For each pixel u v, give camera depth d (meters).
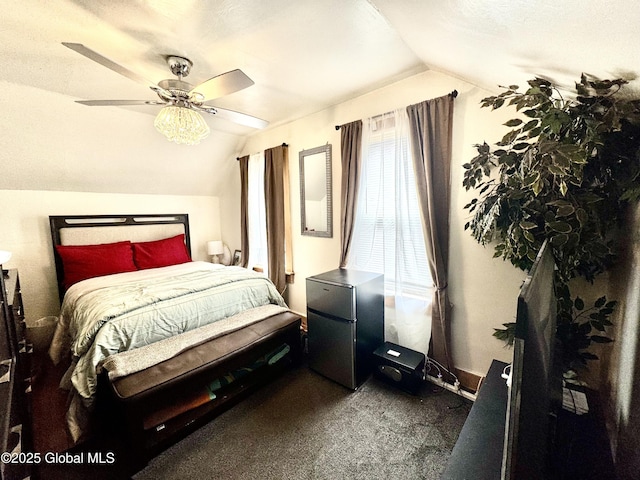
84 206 3.30
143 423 1.53
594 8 0.70
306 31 1.61
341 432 1.74
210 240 4.48
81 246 3.07
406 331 2.35
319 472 1.48
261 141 3.67
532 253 1.34
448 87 2.02
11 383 1.12
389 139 2.35
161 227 3.86
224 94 1.76
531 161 1.25
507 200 1.44
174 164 3.67
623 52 0.84
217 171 4.13
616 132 1.14
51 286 3.10
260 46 1.76
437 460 1.53
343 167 2.64
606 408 1.37
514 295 1.89
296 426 1.79
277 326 2.23
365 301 2.19
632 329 1.15
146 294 2.17
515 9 0.85
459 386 2.08
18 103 2.34
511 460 0.57
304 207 3.16
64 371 2.43
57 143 2.76
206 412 1.80
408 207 2.25
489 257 1.96
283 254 3.39
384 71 2.11
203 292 2.30
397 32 1.61
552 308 1.00
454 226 2.09
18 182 2.85
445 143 2.02
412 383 2.05
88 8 1.40
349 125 2.56
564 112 1.14
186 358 1.77
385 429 1.75
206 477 1.46
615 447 1.18
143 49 1.78
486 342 2.02
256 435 1.72
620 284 1.32
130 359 1.67
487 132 1.90
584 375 1.55
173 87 1.79
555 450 1.11
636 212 1.17
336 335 2.17
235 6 1.39
